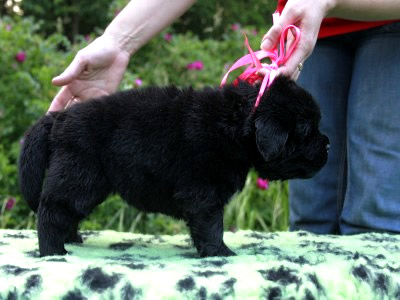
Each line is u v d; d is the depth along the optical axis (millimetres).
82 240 2312
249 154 1937
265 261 1810
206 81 5324
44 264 1638
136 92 2037
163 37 5590
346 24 2781
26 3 9195
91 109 1962
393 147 2697
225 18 9500
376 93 2711
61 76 2385
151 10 2605
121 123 1929
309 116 1935
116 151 1903
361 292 1656
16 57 4758
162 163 1894
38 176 1976
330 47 2980
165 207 1995
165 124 1914
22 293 1482
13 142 4621
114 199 4262
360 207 2811
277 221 4531
